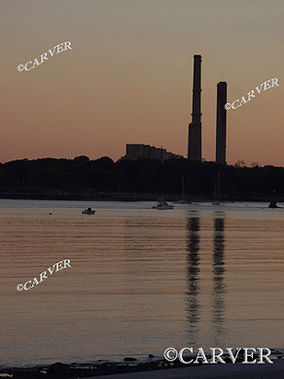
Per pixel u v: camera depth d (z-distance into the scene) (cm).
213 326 3891
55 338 3512
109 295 5053
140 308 4478
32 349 3253
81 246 10044
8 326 3822
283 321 4075
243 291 5350
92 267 7075
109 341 3456
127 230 14912
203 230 15400
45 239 11556
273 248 10131
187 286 5609
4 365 2919
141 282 5847
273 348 3334
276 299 4938
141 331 3722
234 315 4259
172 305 4616
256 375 1557
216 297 5009
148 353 3198
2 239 11431
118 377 1491
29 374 2627
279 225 18612
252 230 15775
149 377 1491
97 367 2800
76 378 2517
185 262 7744
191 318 4138
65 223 17750
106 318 4103
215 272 6712
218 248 10000
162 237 12562
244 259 8225
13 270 6681
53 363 2961
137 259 8050
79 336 3569
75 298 4888
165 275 6400
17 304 4600
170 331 3731
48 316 4150
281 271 6888
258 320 4097
